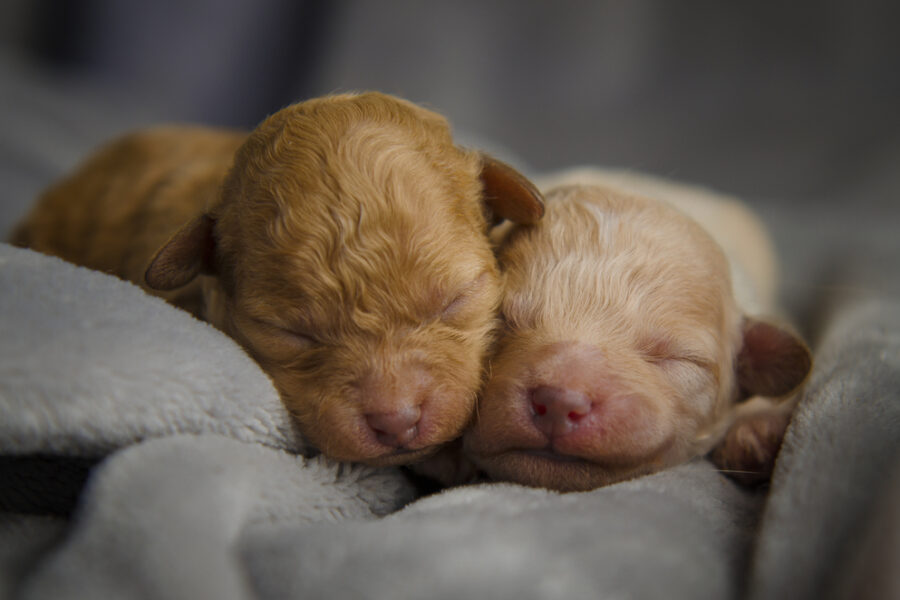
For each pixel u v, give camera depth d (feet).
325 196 0.53
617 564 0.42
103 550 0.40
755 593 0.43
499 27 1.70
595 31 1.68
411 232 0.53
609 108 1.65
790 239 1.07
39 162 1.16
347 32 1.64
